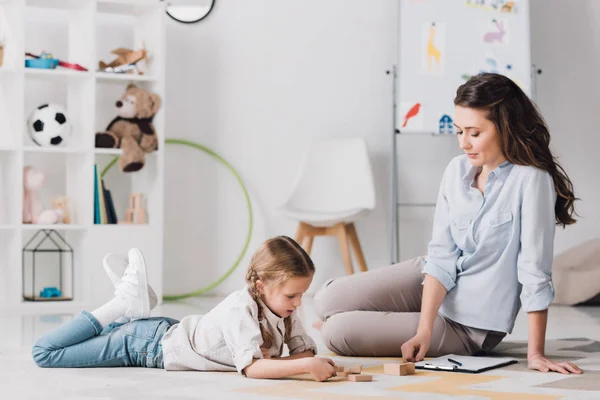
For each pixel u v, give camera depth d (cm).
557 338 329
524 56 528
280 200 556
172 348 236
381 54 564
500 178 257
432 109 526
